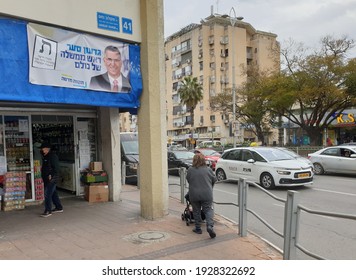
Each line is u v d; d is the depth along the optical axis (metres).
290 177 11.72
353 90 27.55
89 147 9.99
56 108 9.06
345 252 5.59
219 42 62.50
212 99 39.50
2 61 5.60
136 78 7.37
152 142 7.23
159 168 7.34
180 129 69.69
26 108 8.51
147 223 6.95
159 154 7.34
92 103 6.73
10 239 5.91
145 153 7.33
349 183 13.57
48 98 6.11
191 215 6.88
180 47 68.56
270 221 7.74
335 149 16.45
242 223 6.08
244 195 6.09
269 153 12.93
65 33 6.38
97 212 7.97
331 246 5.89
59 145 10.52
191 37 65.19
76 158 9.80
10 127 8.53
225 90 39.28
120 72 7.15
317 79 27.84
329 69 27.34
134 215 7.66
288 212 4.46
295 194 4.38
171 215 7.69
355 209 8.88
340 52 28.98
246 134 57.22
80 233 6.23
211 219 5.97
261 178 12.41
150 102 7.24
